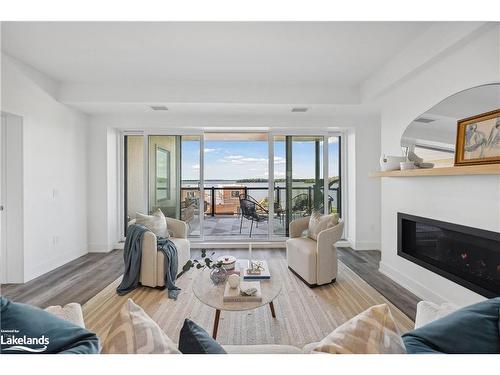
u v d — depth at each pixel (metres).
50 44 2.71
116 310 2.52
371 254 4.43
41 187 3.41
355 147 4.66
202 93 3.81
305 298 2.79
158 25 2.38
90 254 4.35
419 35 2.56
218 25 2.39
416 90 2.84
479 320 0.95
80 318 1.16
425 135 2.71
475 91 2.12
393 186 3.30
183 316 2.43
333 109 4.16
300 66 3.23
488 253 2.11
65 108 3.88
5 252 3.11
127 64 3.17
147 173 4.72
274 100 3.85
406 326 2.25
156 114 4.50
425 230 2.81
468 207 2.22
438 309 1.20
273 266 3.79
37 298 2.76
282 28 2.43
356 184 4.67
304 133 4.93
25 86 3.15
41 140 3.41
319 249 3.06
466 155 2.20
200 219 4.83
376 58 3.04
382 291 2.96
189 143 4.84
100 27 2.41
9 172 3.10
